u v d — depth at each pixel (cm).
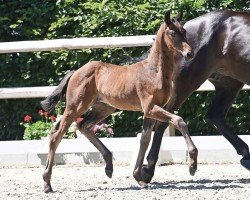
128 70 1058
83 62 1558
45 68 1593
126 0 1566
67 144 1417
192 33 1167
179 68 1162
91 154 1406
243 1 1493
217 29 1164
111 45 1370
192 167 995
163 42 1014
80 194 1009
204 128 1506
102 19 1548
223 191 1005
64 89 1096
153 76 1023
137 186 1092
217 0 1497
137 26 1529
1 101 1614
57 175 1267
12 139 1622
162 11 1523
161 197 963
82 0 1593
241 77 1166
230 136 1213
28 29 1606
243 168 1293
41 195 1013
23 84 1606
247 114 1488
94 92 1083
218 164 1354
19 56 1605
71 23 1580
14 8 1625
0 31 1625
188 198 950
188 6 1501
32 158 1423
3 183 1175
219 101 1229
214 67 1175
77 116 1079
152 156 1126
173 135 1421
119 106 1070
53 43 1398
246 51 1141
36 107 1597
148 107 1026
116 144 1396
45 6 1598
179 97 1168
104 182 1156
